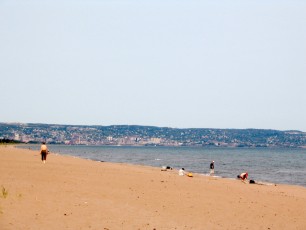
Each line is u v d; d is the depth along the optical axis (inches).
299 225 758.5
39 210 675.4
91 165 1941.4
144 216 713.6
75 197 828.6
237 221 751.1
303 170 3668.8
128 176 1378.0
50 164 1743.4
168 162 4377.5
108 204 788.0
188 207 845.2
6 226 559.8
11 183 935.7
